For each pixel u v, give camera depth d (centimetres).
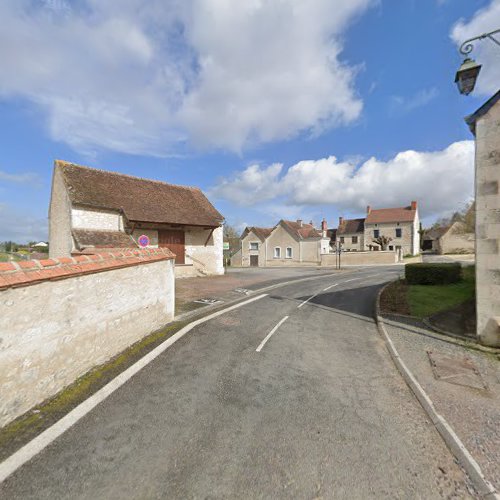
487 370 486
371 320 817
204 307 912
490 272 579
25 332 341
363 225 4862
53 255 1627
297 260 3678
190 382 439
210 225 1742
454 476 275
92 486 251
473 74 532
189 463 280
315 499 246
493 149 566
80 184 1398
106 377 442
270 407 380
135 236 1532
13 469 264
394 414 373
